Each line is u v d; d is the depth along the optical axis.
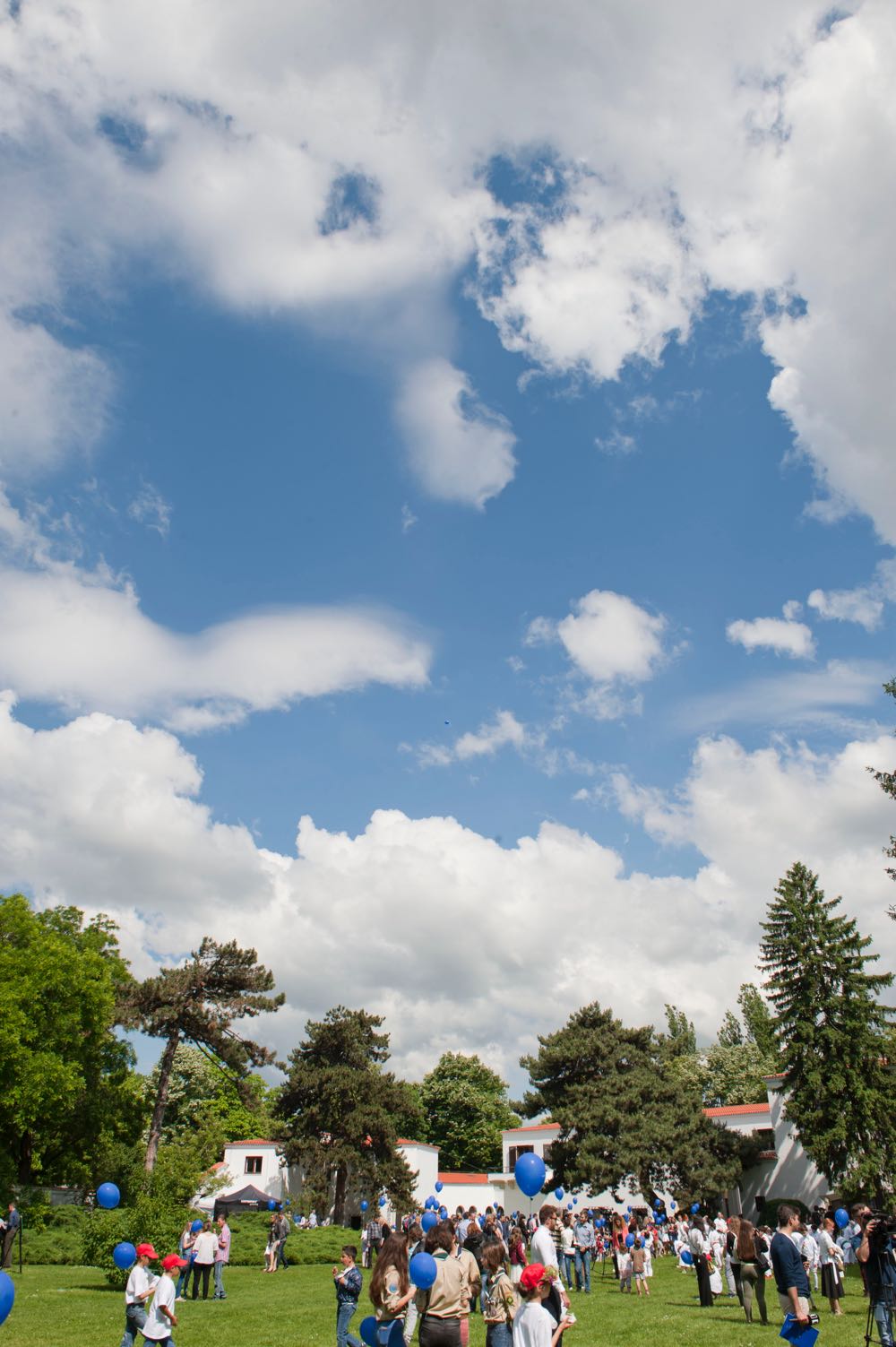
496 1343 10.46
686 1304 23.81
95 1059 50.94
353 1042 66.81
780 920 50.22
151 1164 51.03
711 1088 82.69
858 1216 14.09
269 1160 73.12
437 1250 10.49
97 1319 20.73
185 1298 25.52
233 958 55.44
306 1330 18.53
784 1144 56.03
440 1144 100.44
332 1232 43.47
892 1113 45.00
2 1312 10.30
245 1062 54.38
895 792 42.50
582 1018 59.38
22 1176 48.47
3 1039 43.53
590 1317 21.12
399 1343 10.19
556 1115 54.97
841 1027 47.47
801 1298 12.30
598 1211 46.47
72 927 53.44
